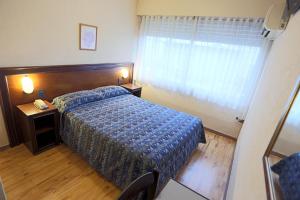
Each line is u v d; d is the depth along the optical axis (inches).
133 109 111.9
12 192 72.6
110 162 77.5
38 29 95.1
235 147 118.6
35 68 97.3
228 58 122.0
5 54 86.0
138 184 45.8
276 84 51.8
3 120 92.7
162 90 158.7
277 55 70.7
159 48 148.3
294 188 21.2
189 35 132.2
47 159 92.3
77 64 119.5
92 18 119.4
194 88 140.3
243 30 112.7
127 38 150.6
